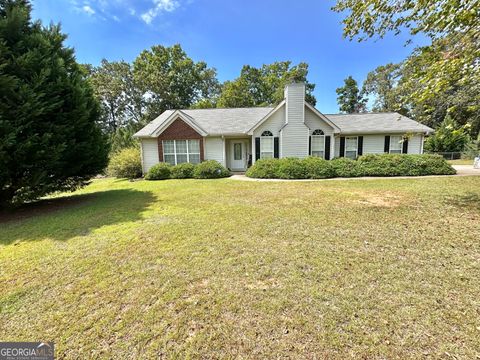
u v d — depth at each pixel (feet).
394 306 7.42
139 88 99.66
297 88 43.47
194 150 47.14
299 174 37.99
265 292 8.36
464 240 12.30
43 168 22.04
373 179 34.58
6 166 19.80
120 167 47.67
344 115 54.03
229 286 8.80
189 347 6.13
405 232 13.65
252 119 52.13
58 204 25.29
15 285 9.30
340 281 8.91
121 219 17.97
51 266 10.79
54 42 24.50
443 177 33.83
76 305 7.98
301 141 44.32
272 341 6.23
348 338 6.23
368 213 17.53
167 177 43.45
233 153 53.21
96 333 6.71
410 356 5.63
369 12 15.72
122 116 103.14
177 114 45.83
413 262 10.19
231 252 11.63
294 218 16.80
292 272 9.65
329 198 22.75
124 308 7.75
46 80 21.90
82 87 25.84
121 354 6.00
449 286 8.41
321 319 6.95
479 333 6.25
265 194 25.75
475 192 23.18
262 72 111.55
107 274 9.91
